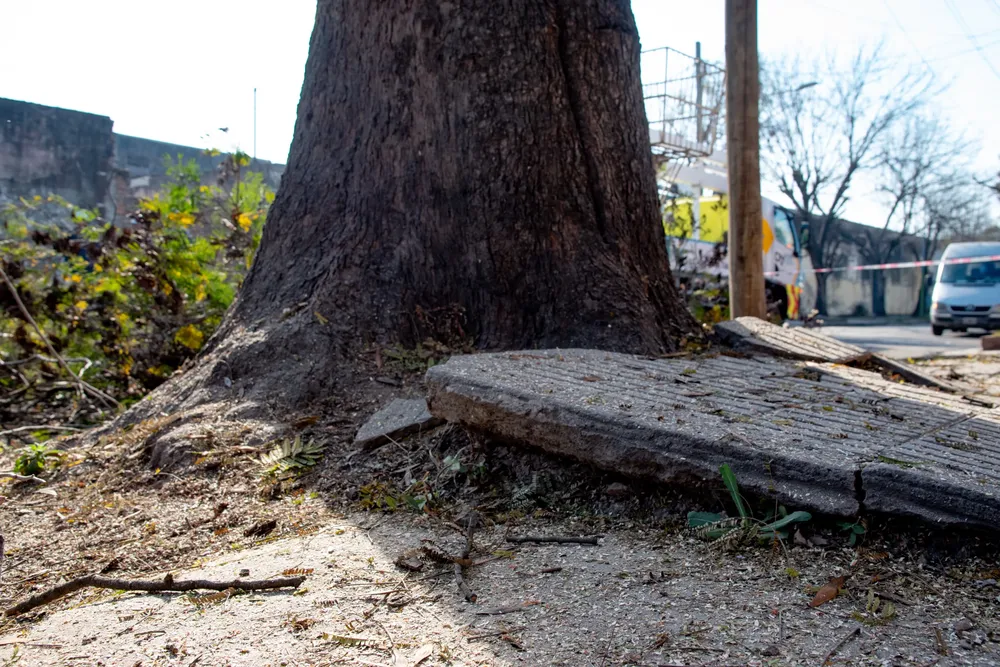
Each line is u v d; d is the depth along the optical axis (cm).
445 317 512
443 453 370
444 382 362
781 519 273
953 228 4369
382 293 509
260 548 306
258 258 552
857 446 295
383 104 532
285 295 516
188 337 706
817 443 294
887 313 4253
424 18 522
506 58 516
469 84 518
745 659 201
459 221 519
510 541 292
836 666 196
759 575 250
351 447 396
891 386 445
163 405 464
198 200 891
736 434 297
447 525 312
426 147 524
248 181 966
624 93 547
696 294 956
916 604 229
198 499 362
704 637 212
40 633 245
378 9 533
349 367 467
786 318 1527
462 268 518
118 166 1744
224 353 477
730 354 517
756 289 796
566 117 524
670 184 1232
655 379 392
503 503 329
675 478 297
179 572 288
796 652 203
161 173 1880
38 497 388
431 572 267
